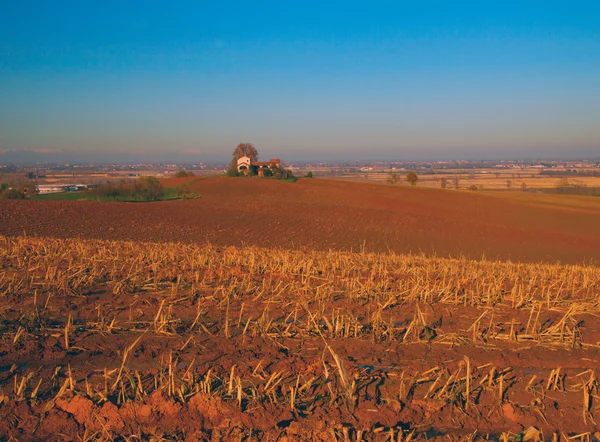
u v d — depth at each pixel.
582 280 14.88
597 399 6.29
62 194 58.28
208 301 10.27
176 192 61.50
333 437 5.06
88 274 12.15
